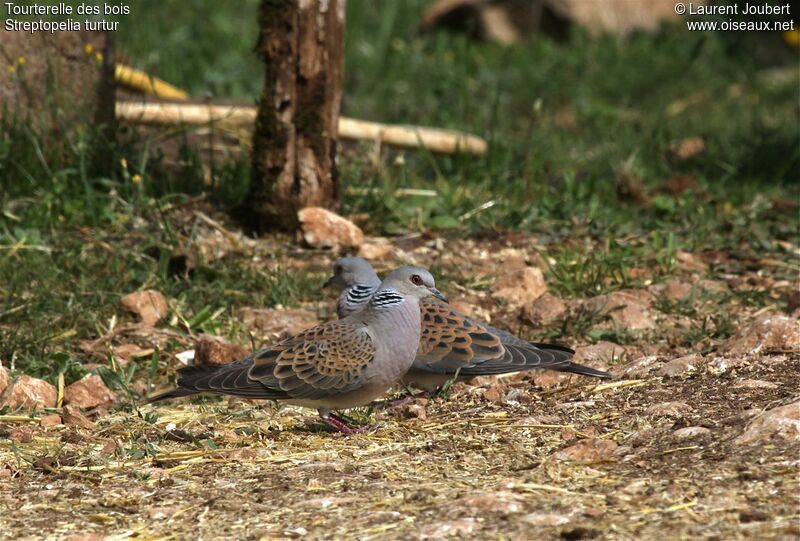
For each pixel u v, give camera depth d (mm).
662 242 13961
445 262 13367
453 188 15625
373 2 30922
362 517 6457
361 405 8773
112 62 15508
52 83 14477
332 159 13992
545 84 24266
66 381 9852
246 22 27547
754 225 14602
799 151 18047
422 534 6109
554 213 14984
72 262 12445
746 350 9641
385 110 22031
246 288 12344
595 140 20109
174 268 12539
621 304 11602
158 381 10094
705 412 8133
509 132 20156
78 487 7355
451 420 8695
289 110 13688
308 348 8430
